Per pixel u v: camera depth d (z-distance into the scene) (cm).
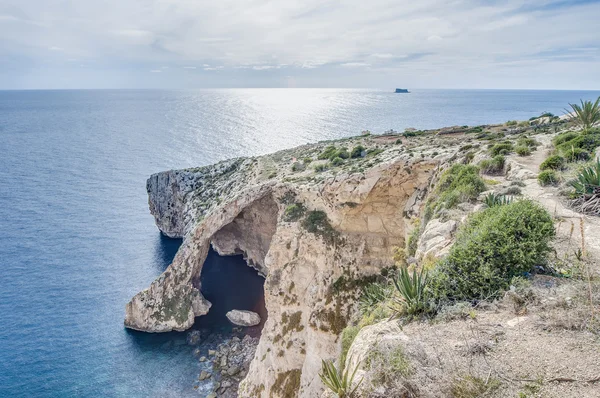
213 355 3891
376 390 673
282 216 3919
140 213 8100
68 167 11150
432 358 709
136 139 15762
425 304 927
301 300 3481
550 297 827
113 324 4381
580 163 1814
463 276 968
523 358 668
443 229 1434
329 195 3597
